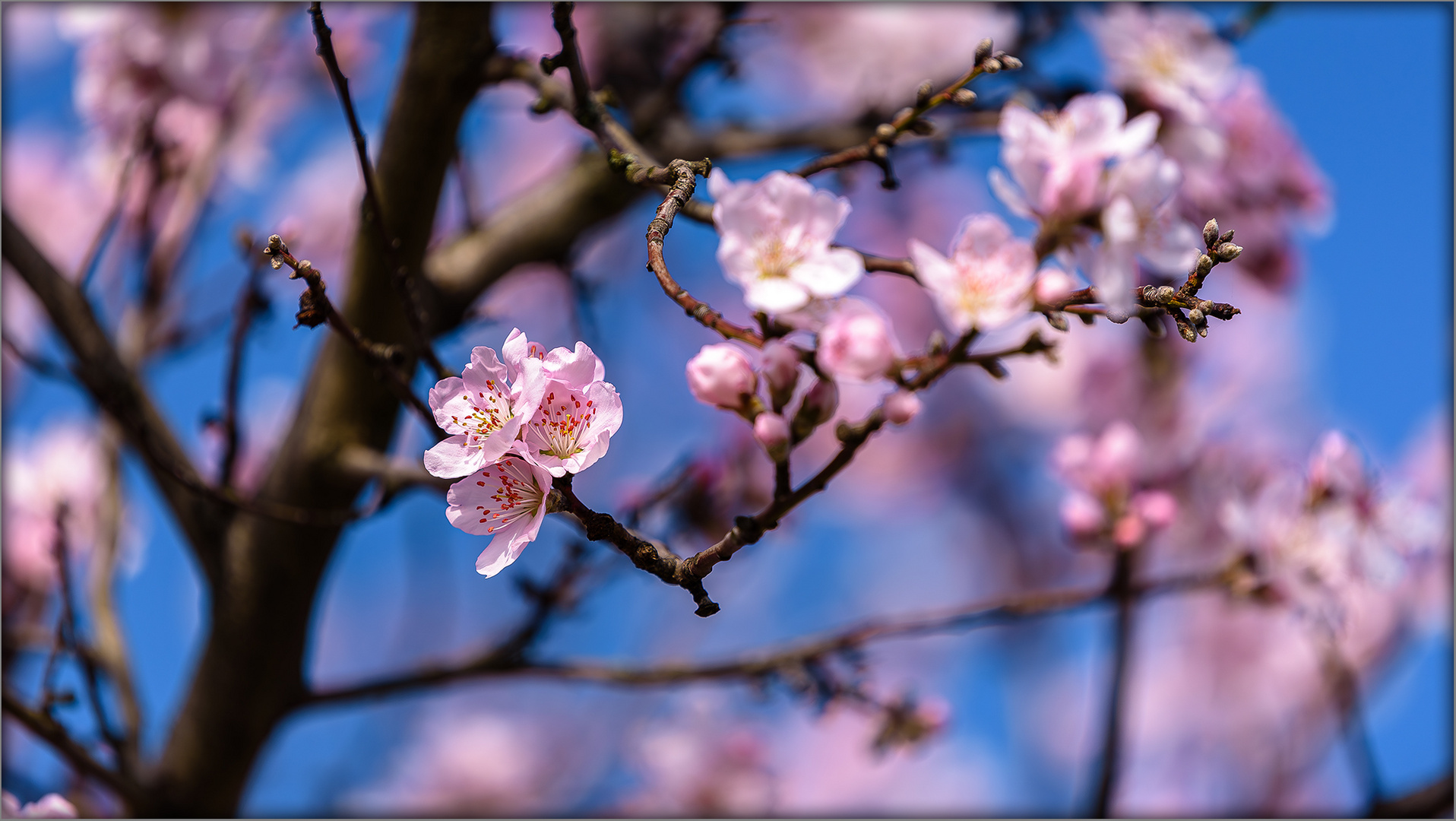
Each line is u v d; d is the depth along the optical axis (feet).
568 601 4.93
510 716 10.48
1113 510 5.20
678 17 5.90
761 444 4.03
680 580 4.05
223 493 4.77
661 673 4.81
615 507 5.23
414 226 4.67
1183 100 4.79
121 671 5.34
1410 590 8.97
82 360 4.76
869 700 5.02
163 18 5.85
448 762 10.05
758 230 4.07
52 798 4.50
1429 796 4.84
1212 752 11.30
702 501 5.39
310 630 5.02
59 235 9.65
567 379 4.08
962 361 4.08
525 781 10.05
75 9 5.82
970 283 4.09
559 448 4.07
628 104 5.51
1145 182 4.21
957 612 5.04
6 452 6.95
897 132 4.22
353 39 7.92
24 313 8.55
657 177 4.17
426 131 4.62
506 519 4.06
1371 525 5.24
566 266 5.15
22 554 6.50
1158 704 11.76
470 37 4.59
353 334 4.29
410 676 4.96
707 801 7.36
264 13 6.18
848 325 4.04
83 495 6.71
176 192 6.17
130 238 6.22
